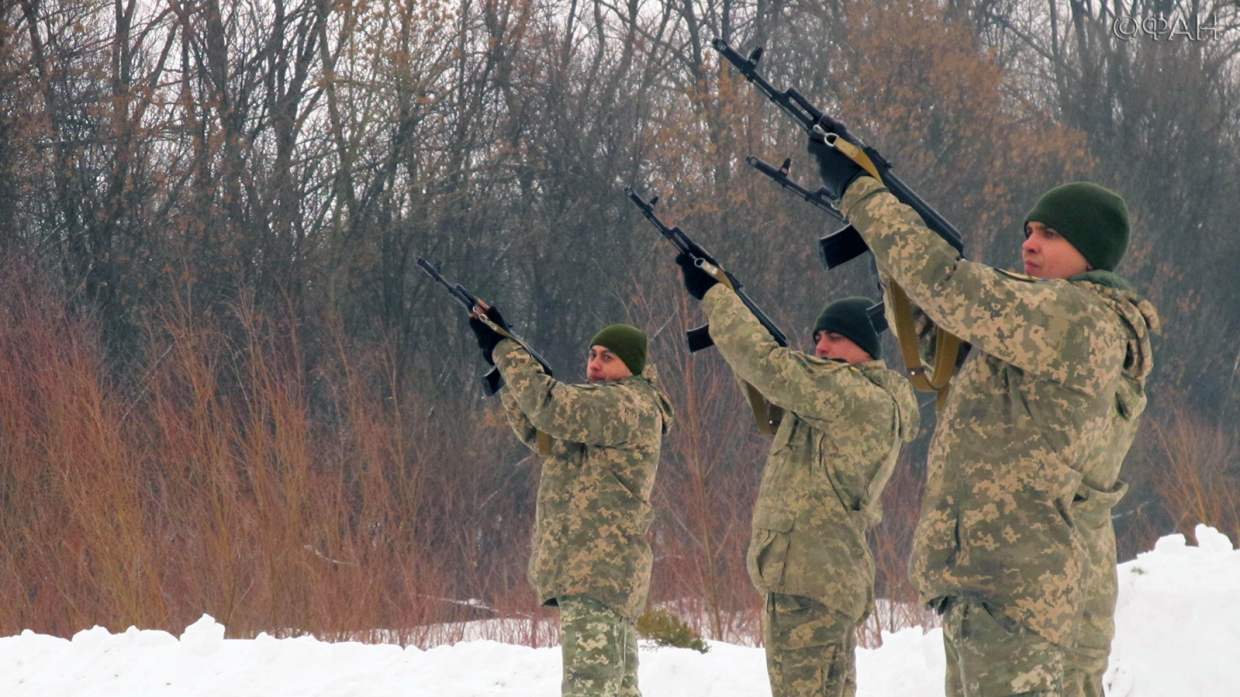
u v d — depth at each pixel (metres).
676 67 36.66
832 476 4.52
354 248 30.62
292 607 16.72
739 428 21.09
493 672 7.10
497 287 33.38
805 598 4.49
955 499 3.04
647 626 7.93
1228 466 26.53
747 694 6.60
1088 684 3.38
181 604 16.45
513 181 34.00
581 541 5.00
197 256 28.47
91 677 7.47
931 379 3.34
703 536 17.14
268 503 16.98
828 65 34.81
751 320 4.49
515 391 5.09
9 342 18.58
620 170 33.09
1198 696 4.82
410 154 31.92
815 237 30.27
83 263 27.16
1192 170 37.44
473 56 33.38
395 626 17.88
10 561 16.42
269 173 30.69
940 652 6.24
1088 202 3.12
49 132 27.09
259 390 20.67
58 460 16.89
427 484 25.08
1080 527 3.14
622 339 5.39
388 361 28.31
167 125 29.45
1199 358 34.34
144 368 21.86
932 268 2.94
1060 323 2.88
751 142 30.69
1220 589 5.11
